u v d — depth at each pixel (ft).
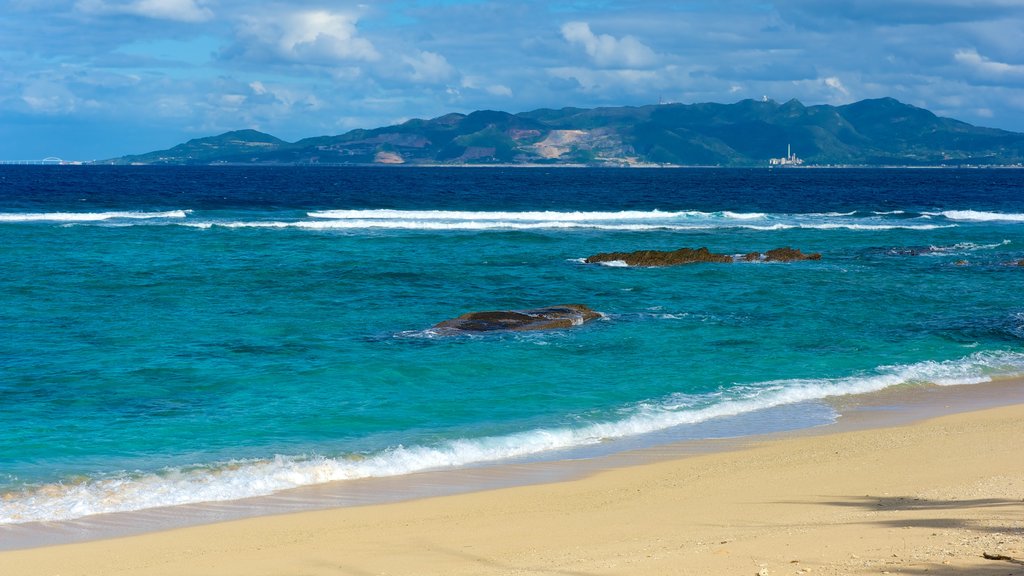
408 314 91.61
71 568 30.99
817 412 58.59
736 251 157.79
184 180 509.76
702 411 58.08
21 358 68.85
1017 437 49.29
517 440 50.83
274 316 88.79
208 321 85.40
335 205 270.26
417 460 47.06
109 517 37.93
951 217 235.20
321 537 34.32
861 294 109.81
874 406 60.34
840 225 206.59
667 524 34.50
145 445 49.03
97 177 556.92
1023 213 258.98
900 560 26.27
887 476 41.45
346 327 84.02
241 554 32.24
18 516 37.93
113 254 135.03
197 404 57.77
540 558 30.09
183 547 33.37
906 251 155.02
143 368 66.49
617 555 29.76
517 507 38.45
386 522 36.45
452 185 464.24
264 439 50.55
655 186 473.26
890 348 79.56
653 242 168.04
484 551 31.60
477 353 73.41
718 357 74.33
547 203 296.30
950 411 58.85
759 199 337.52
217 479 43.45
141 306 92.84
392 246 153.28
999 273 129.80
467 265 131.23
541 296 105.40
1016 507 33.60
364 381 64.18
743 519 34.68
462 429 53.31
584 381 65.57
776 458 46.55
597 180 593.83
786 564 26.73
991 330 88.02
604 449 49.75
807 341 81.71
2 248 138.72
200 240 156.46
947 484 39.06
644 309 96.84
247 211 230.89
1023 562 25.11
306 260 132.87
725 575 25.88
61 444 48.93
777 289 112.88
